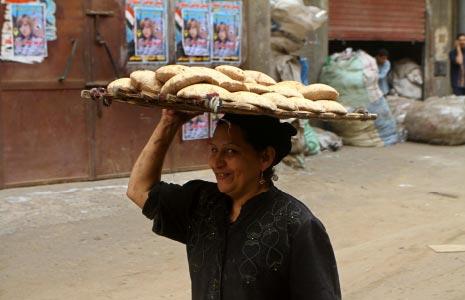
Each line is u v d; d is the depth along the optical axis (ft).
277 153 6.24
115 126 22.93
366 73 32.22
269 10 26.09
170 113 6.95
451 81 40.86
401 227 18.71
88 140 22.40
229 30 24.97
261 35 25.91
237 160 6.05
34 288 13.64
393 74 41.24
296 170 26.00
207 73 5.79
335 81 32.81
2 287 13.64
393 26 38.93
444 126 33.42
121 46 22.58
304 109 6.14
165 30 23.38
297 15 28.12
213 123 24.85
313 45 33.99
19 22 20.65
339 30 36.58
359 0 37.19
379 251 16.35
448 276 14.69
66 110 21.89
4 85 20.66
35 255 15.61
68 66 21.67
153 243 16.76
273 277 5.79
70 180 22.22
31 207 19.39
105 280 14.19
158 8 23.11
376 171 26.86
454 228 18.57
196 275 6.23
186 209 6.57
